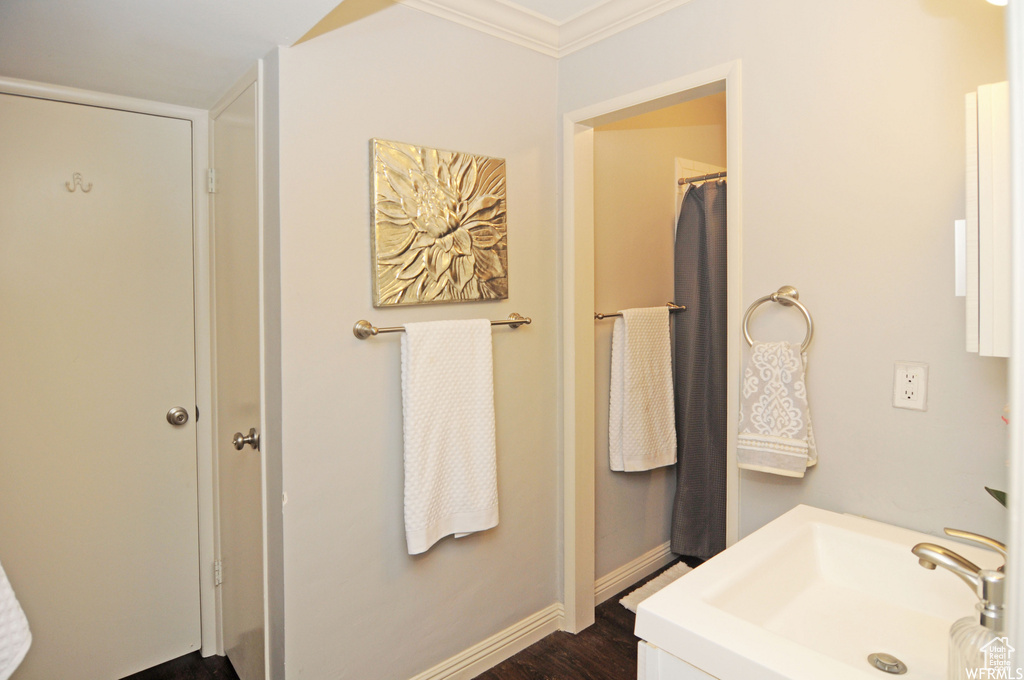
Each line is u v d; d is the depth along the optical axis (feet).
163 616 7.20
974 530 4.64
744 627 3.50
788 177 5.57
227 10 4.57
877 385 5.10
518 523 7.54
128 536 6.91
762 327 5.83
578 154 7.64
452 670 6.91
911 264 4.87
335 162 5.71
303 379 5.61
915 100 4.79
